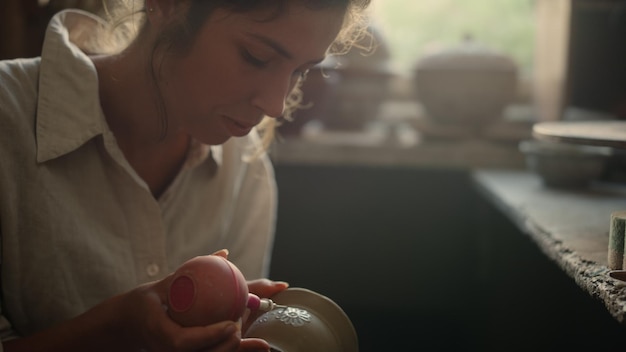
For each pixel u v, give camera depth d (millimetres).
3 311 985
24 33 1793
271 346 829
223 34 861
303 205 2299
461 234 2268
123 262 1036
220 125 929
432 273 2295
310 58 880
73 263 994
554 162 1653
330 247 2311
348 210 2293
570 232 1152
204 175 1184
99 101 1004
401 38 2543
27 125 961
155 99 996
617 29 2008
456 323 2307
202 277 752
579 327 1637
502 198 1567
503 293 1972
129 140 1060
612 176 1792
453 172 2252
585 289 875
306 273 2326
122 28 1040
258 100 893
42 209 962
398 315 2326
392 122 2430
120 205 1045
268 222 1294
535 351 1881
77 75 999
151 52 938
